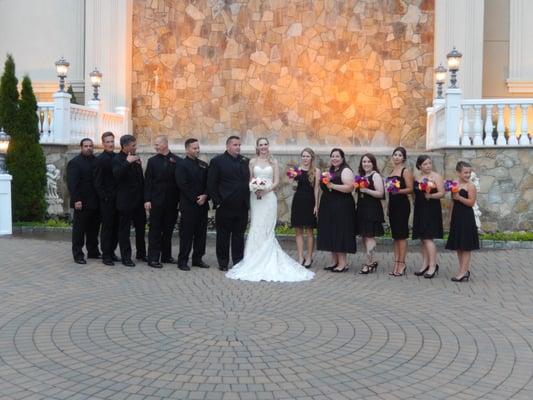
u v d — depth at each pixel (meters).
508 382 5.06
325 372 5.26
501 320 6.89
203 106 18.19
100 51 18.02
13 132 14.51
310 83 17.66
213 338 6.14
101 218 10.23
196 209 9.81
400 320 6.88
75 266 9.89
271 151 15.82
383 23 17.36
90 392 4.79
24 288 8.24
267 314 7.10
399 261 9.51
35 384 4.94
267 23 17.78
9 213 13.38
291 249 12.05
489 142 13.27
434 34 17.09
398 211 9.39
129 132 18.33
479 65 16.38
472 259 10.91
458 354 5.73
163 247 10.32
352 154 14.71
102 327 6.49
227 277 9.22
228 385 4.96
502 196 13.27
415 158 14.43
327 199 9.66
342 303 7.67
